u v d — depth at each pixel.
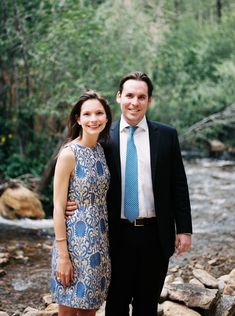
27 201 6.44
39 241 5.49
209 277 4.11
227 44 12.82
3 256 4.76
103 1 9.49
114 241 2.59
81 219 2.41
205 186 9.14
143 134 2.62
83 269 2.41
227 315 3.23
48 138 8.55
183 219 2.66
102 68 8.26
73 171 2.41
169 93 11.65
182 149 13.30
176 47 11.56
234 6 14.58
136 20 9.91
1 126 8.38
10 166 7.68
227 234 5.90
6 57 8.12
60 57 7.99
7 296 3.91
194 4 13.95
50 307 3.52
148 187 2.58
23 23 7.88
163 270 2.68
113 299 2.69
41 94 8.25
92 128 2.41
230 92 12.28
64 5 7.96
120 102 2.64
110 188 2.56
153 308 2.73
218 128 12.91
